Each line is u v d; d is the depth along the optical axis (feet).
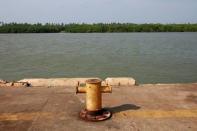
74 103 18.95
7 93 21.67
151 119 15.79
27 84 24.85
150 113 16.78
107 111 16.83
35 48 178.40
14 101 19.45
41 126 14.92
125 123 15.20
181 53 140.05
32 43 232.53
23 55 134.72
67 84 24.95
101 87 16.33
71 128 14.61
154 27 494.18
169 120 15.62
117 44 213.87
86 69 89.15
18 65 99.30
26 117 16.28
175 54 135.23
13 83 24.64
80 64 100.73
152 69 87.61
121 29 490.49
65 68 91.45
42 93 21.65
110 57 123.54
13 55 135.03
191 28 493.36
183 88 23.04
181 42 234.58
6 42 247.91
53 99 19.93
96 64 100.37
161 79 71.51
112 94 21.27
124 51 153.28
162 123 15.17
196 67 90.94
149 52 146.61
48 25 522.47
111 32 536.01
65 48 177.58
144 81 69.05
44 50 163.12
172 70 85.20
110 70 86.48
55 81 25.05
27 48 178.70
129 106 18.17
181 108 17.69
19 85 24.31
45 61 110.42
